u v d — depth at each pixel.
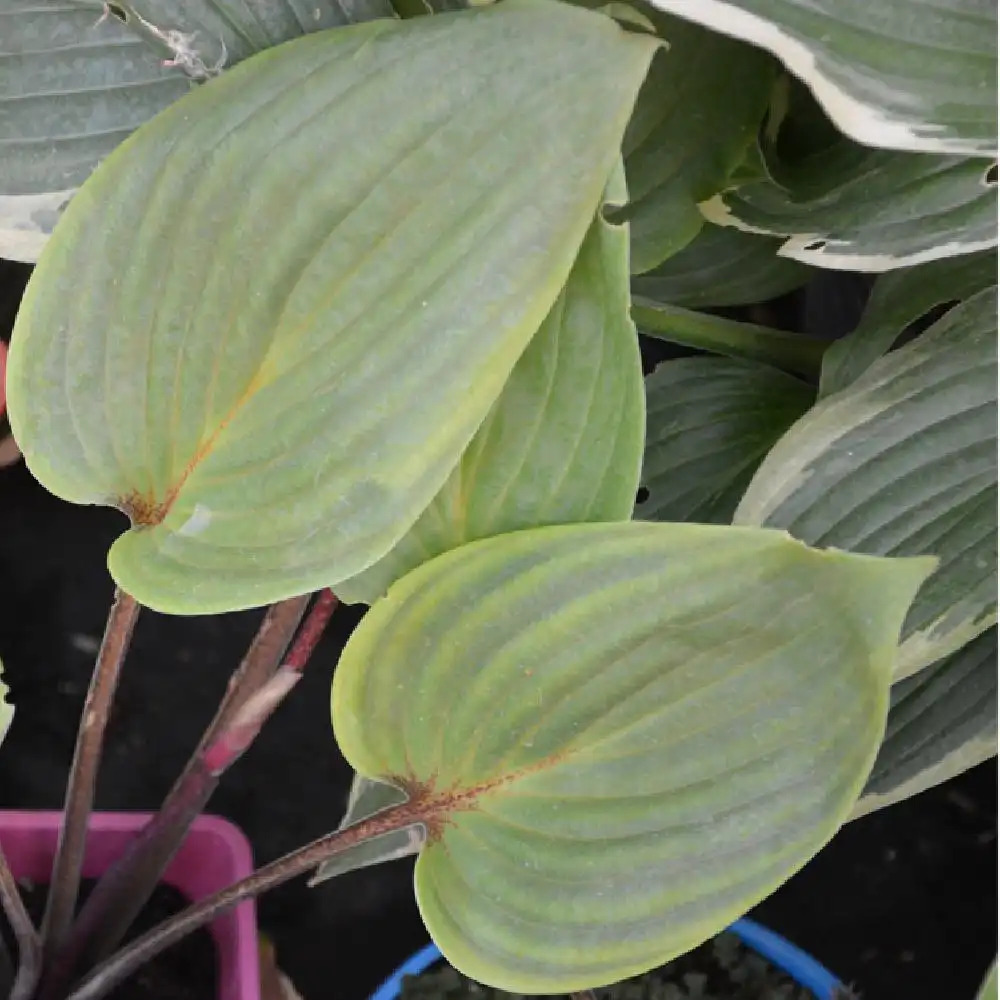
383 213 0.44
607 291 0.46
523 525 0.49
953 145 0.48
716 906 0.48
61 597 0.81
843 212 0.57
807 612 0.46
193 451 0.46
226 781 0.79
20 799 0.76
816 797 0.47
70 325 0.44
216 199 0.44
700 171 0.59
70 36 0.51
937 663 0.64
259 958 0.74
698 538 0.46
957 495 0.58
